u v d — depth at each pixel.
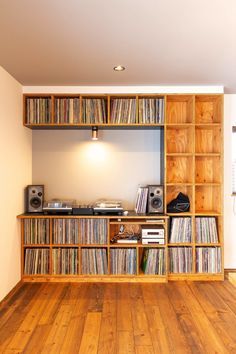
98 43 2.20
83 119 3.24
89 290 2.95
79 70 2.77
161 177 3.51
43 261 3.19
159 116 3.24
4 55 2.41
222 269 3.24
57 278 3.18
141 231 3.23
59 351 1.95
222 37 2.11
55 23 1.90
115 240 3.28
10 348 1.98
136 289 2.98
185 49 2.31
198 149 3.49
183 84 3.22
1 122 2.65
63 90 3.25
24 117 3.23
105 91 3.26
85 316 2.43
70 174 3.56
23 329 2.22
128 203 3.55
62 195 3.56
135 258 3.17
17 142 3.08
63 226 3.17
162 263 3.18
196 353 1.94
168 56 2.45
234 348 1.99
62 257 3.18
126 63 2.60
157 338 2.11
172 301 2.71
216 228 3.28
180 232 3.24
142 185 3.55
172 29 1.98
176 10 1.75
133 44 2.22
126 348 1.99
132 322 2.33
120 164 3.56
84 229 3.17
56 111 3.24
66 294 2.86
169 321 2.35
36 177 3.55
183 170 3.49
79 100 3.24
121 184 3.56
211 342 2.06
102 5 1.70
